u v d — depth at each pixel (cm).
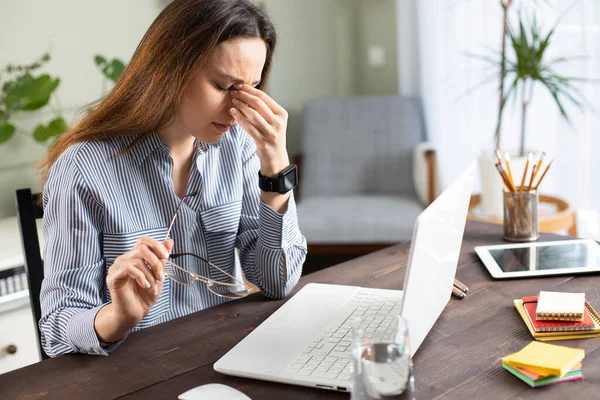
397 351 80
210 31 117
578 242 150
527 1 292
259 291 137
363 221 290
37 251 143
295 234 135
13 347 207
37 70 277
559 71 287
